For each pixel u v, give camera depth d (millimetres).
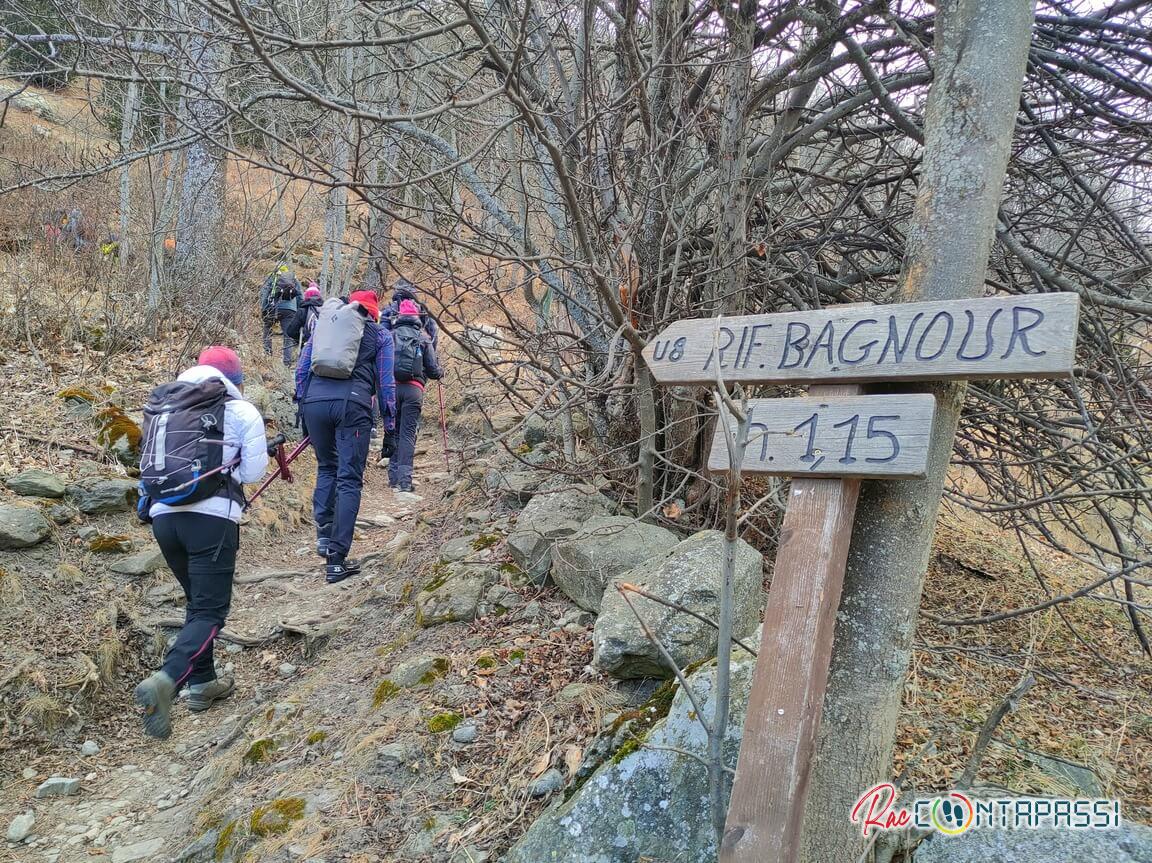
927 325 1660
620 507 4520
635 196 3951
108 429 5762
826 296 4594
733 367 1932
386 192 3543
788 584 1676
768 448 1795
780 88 3711
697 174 4188
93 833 3193
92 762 3662
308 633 4461
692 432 4207
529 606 3783
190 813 3203
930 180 1764
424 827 2619
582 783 2553
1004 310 1577
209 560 3652
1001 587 4902
